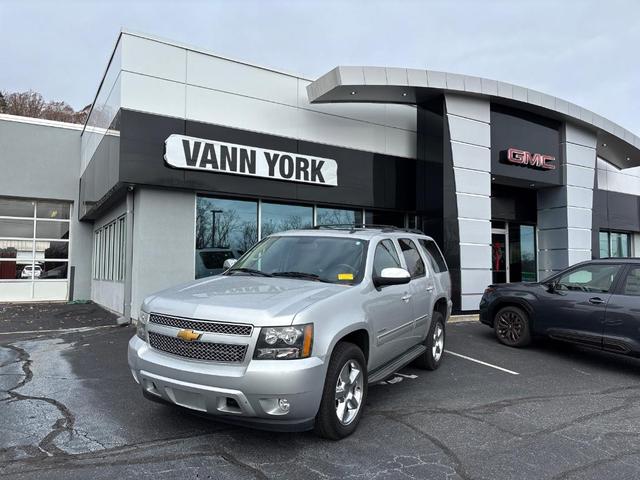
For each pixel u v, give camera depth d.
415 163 13.82
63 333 9.27
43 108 46.97
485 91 12.61
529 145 14.34
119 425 4.37
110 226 13.58
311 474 3.48
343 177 12.36
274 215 11.73
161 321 4.02
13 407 4.86
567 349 8.45
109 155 10.54
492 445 4.13
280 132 11.41
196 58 10.31
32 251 16.92
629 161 18.98
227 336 3.67
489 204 13.12
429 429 4.47
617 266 7.26
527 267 16.64
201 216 10.67
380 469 3.60
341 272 4.84
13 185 16.36
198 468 3.53
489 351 8.14
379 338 4.80
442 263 7.59
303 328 3.71
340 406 4.13
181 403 3.79
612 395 5.76
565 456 3.94
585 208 15.67
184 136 9.89
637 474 3.63
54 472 3.44
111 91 10.56
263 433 4.22
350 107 12.66
